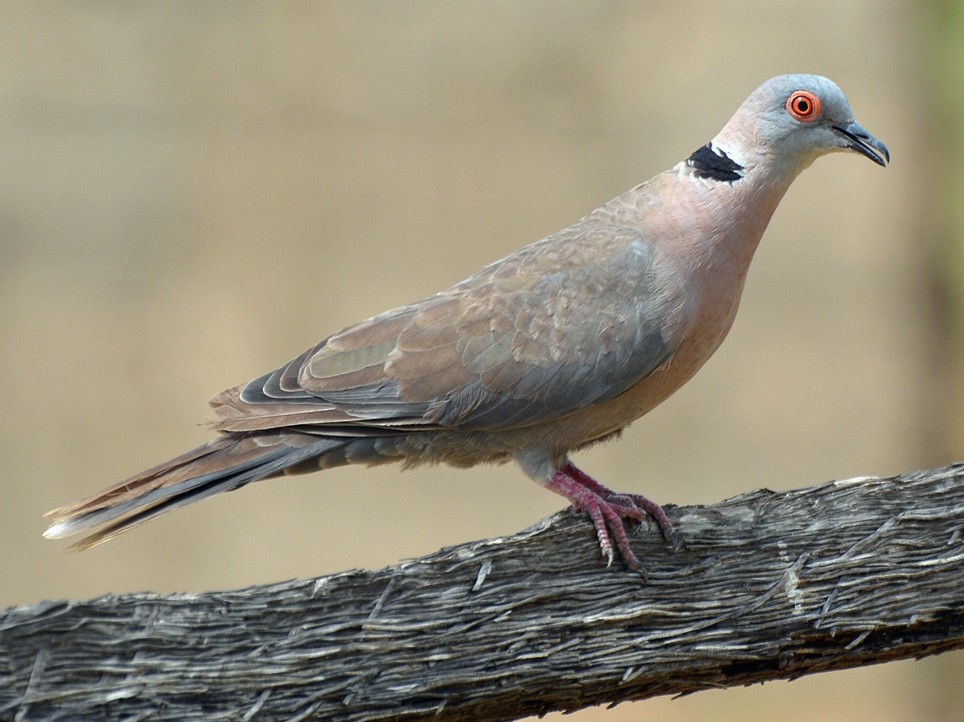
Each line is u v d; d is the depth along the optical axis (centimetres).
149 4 1471
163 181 1483
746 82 1537
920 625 646
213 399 738
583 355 737
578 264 750
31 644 550
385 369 739
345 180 1509
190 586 1510
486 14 1509
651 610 630
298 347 1510
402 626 599
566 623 620
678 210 755
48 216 1467
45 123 1464
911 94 1560
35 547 1471
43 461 1473
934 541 651
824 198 1561
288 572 1524
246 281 1500
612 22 1520
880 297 1569
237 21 1483
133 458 1486
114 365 1480
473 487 1541
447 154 1519
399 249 1520
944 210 1566
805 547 648
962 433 1574
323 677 584
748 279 1564
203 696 570
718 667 638
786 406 1569
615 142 1531
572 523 641
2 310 1462
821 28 1545
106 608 565
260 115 1495
